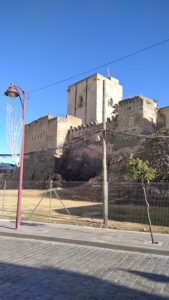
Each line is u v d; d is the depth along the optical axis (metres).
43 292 4.30
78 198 25.02
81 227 11.73
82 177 39.56
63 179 40.81
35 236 9.59
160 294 4.38
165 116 35.31
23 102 12.09
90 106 57.00
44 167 46.56
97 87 56.34
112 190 23.53
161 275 5.43
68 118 50.97
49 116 52.41
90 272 5.45
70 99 63.03
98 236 9.62
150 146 22.59
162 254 7.63
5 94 11.45
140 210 17.17
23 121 12.02
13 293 4.22
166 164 20.67
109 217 14.95
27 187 37.56
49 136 50.62
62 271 5.46
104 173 12.64
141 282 4.95
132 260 6.73
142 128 31.94
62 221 13.58
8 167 78.19
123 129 34.34
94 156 40.25
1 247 7.76
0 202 23.44
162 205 18.88
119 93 61.50
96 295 4.25
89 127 44.34
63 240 9.07
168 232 10.85
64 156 45.97
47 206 20.44
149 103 33.75
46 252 7.27
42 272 5.35
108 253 7.52
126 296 4.25
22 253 7.02
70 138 48.78
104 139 13.27
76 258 6.66
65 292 4.33
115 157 33.44
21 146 11.79
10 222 12.88
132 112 33.75
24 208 19.27
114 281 4.95
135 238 9.41
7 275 5.09
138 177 9.19
